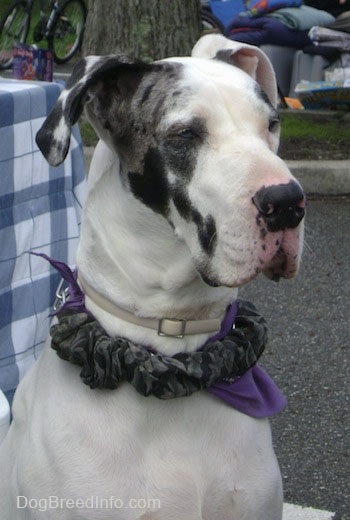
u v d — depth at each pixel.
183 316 1.55
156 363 1.51
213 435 1.55
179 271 1.52
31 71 2.53
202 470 1.54
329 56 5.45
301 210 1.41
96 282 1.57
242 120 1.48
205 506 1.55
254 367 1.63
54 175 2.10
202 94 1.48
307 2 6.01
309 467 2.22
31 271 2.06
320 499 2.12
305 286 3.14
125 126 1.53
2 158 1.98
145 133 1.51
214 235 1.44
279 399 1.63
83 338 1.53
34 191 2.06
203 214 1.45
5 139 1.98
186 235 1.48
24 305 2.04
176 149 1.48
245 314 1.63
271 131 1.54
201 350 1.56
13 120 1.99
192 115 1.47
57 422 1.54
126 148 1.53
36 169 2.06
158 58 4.65
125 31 4.65
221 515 1.56
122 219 1.54
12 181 2.01
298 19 5.55
